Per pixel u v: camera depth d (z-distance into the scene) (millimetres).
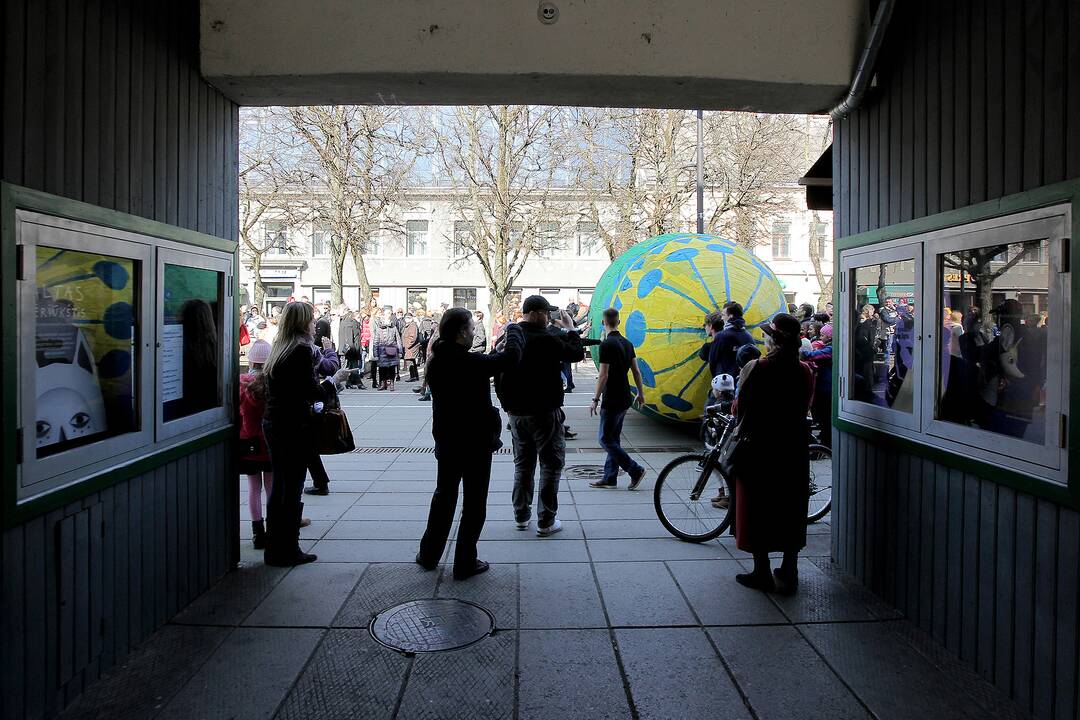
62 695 3016
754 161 21078
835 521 4914
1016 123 3037
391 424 11203
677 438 10062
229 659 3492
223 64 4109
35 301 2791
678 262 10102
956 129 3455
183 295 4051
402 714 3039
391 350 16047
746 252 10656
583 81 4137
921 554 3818
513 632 3811
